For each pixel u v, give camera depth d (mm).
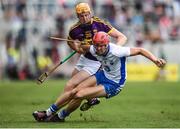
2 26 65250
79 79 25047
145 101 38531
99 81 24266
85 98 24156
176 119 26844
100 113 30047
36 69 63156
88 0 67625
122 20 66938
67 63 62688
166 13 68625
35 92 46656
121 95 43625
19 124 24125
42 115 25078
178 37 66875
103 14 66688
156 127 23078
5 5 66938
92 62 25375
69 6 67312
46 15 66688
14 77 62844
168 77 64562
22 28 65000
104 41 23312
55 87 51625
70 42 25688
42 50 63719
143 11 68375
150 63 64312
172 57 65625
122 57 23875
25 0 67375
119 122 25266
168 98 41125
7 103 37188
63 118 25250
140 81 62031
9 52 62906
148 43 65875
